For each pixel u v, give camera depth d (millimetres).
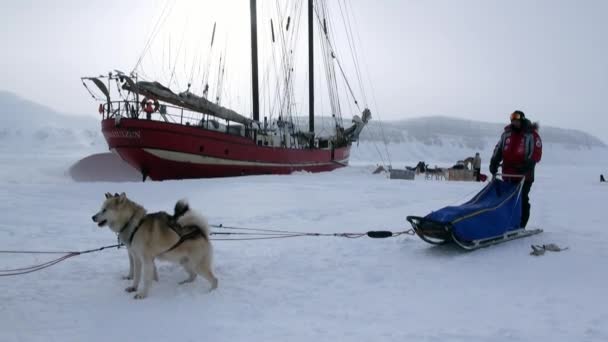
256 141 24766
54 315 4371
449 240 6770
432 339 3766
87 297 4926
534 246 6770
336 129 34750
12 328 4027
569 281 5363
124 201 5098
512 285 5238
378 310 4508
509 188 7664
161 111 20109
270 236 8281
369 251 7047
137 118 19438
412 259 6488
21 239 7656
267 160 24500
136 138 19594
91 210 10914
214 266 6195
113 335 3889
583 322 4098
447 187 18297
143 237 4957
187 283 5473
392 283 5406
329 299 4871
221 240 7883
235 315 4402
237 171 22859
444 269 5922
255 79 28172
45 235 8031
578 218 10000
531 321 4141
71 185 15688
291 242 7734
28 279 5520
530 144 7531
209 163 21500
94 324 4152
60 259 6195
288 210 11398
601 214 10656
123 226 5094
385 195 15117
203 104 20969
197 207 11695
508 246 7109
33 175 22891
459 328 4000
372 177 25422
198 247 5105
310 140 31047
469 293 4973
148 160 20094
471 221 6699
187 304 4727
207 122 22328
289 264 6316
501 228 7113
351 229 9109
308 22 35156
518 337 3777
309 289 5227
